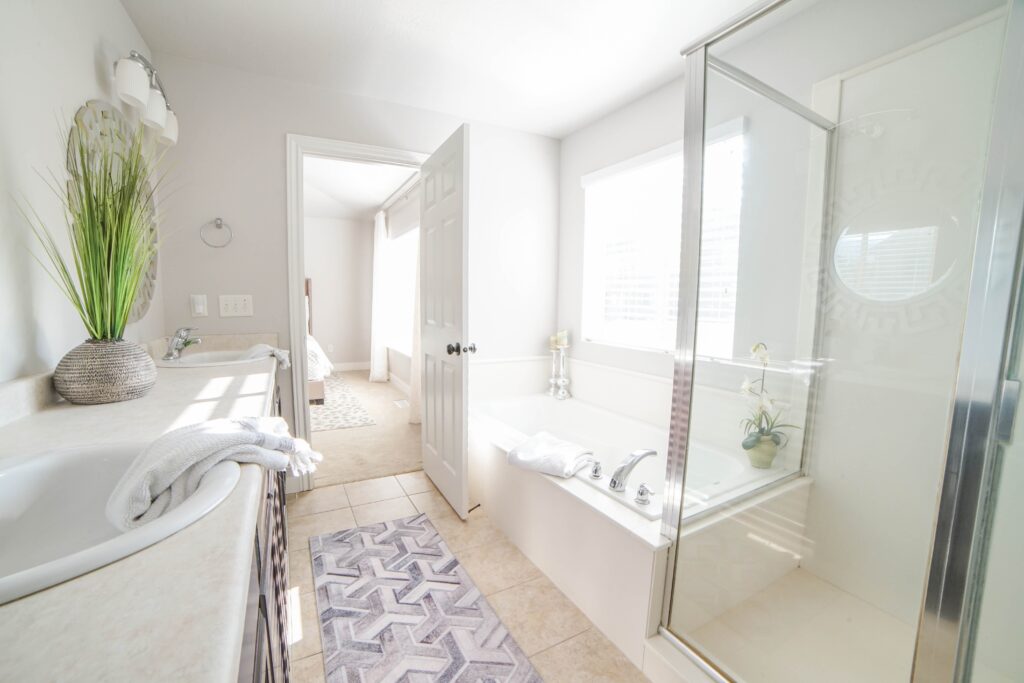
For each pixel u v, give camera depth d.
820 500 1.63
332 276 6.37
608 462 2.64
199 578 0.45
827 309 1.61
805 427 1.66
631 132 2.65
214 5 1.76
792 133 1.64
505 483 2.07
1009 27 0.86
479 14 1.82
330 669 1.34
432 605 1.62
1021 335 0.87
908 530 1.43
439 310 2.39
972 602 0.96
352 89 2.46
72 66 1.35
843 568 1.57
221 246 2.27
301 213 2.42
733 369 1.54
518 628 1.52
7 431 0.93
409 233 5.04
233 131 2.26
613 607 1.47
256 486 0.67
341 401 4.69
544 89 2.47
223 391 1.33
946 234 1.33
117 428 0.96
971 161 1.28
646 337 2.71
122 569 0.46
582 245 3.07
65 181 1.31
